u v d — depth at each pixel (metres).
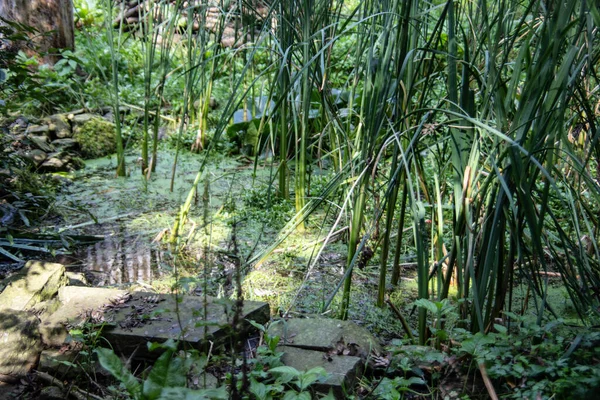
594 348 2.19
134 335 2.52
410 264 3.63
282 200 4.57
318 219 4.32
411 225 3.93
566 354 2.17
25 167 4.89
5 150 4.92
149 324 2.60
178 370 1.86
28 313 2.58
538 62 2.19
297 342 2.58
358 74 3.91
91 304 2.79
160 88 5.28
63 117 6.00
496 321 2.48
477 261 2.41
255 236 4.04
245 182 5.16
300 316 3.01
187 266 3.60
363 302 3.21
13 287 2.83
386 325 2.98
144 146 5.30
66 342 2.52
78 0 9.12
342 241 3.96
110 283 3.41
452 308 2.42
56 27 7.10
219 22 5.42
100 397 2.32
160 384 1.83
